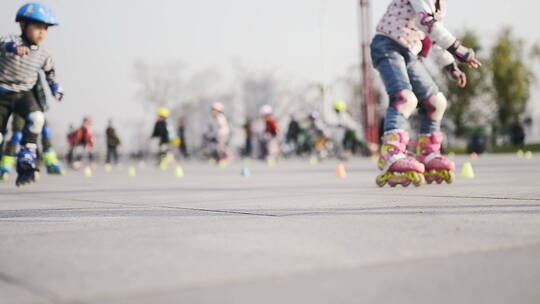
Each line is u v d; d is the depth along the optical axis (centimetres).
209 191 612
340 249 233
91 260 221
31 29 652
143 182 855
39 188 733
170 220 341
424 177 624
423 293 164
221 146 2231
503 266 196
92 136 1991
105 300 164
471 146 2550
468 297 159
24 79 665
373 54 611
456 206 385
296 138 2662
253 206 420
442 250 226
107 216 371
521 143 3550
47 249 247
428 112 619
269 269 199
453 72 630
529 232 268
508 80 4556
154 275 194
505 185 583
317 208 393
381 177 604
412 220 317
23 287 181
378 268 197
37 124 673
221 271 198
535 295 160
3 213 407
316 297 162
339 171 893
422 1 570
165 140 1852
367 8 2597
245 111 6006
